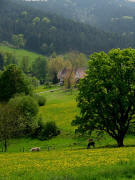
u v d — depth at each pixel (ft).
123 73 137.80
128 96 136.87
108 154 94.38
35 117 248.32
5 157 136.56
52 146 206.39
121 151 101.86
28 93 338.34
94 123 149.89
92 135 216.54
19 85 330.34
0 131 206.90
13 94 313.12
